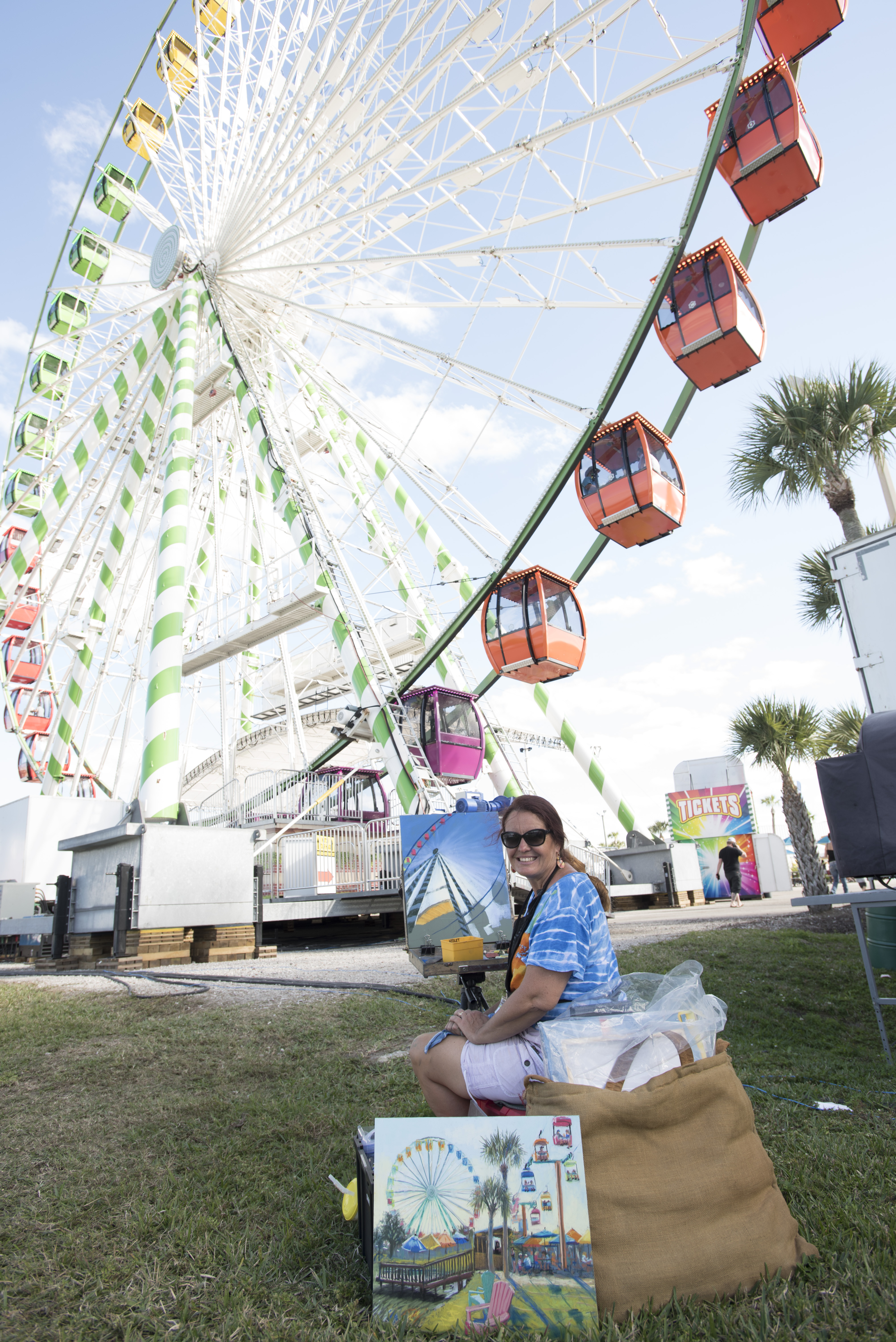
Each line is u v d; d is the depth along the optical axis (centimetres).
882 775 558
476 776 2159
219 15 2267
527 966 274
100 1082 542
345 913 1694
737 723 1920
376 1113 438
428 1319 225
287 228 2262
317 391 2356
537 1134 235
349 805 2200
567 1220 228
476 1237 230
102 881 1414
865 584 849
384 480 2297
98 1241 302
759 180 1460
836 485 1413
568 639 1844
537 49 1423
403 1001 761
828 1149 351
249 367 2128
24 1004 864
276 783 2169
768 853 3250
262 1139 411
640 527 1728
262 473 2578
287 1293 256
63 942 1489
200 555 2677
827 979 835
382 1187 238
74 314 2858
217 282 2244
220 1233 303
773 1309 222
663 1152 240
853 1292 230
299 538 1941
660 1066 252
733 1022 664
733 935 1166
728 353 1584
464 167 1541
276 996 828
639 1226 231
